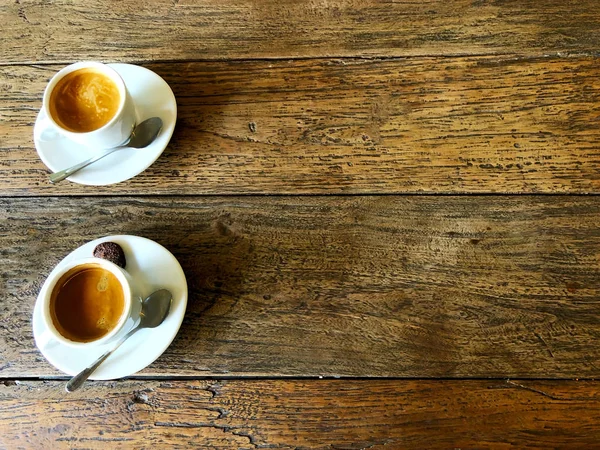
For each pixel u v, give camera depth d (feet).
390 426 1.50
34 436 1.51
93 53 1.77
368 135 1.67
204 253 1.61
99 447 1.51
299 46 1.75
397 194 1.63
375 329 1.55
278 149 1.67
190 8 1.79
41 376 1.54
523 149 1.64
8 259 1.61
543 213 1.60
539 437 1.48
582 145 1.64
